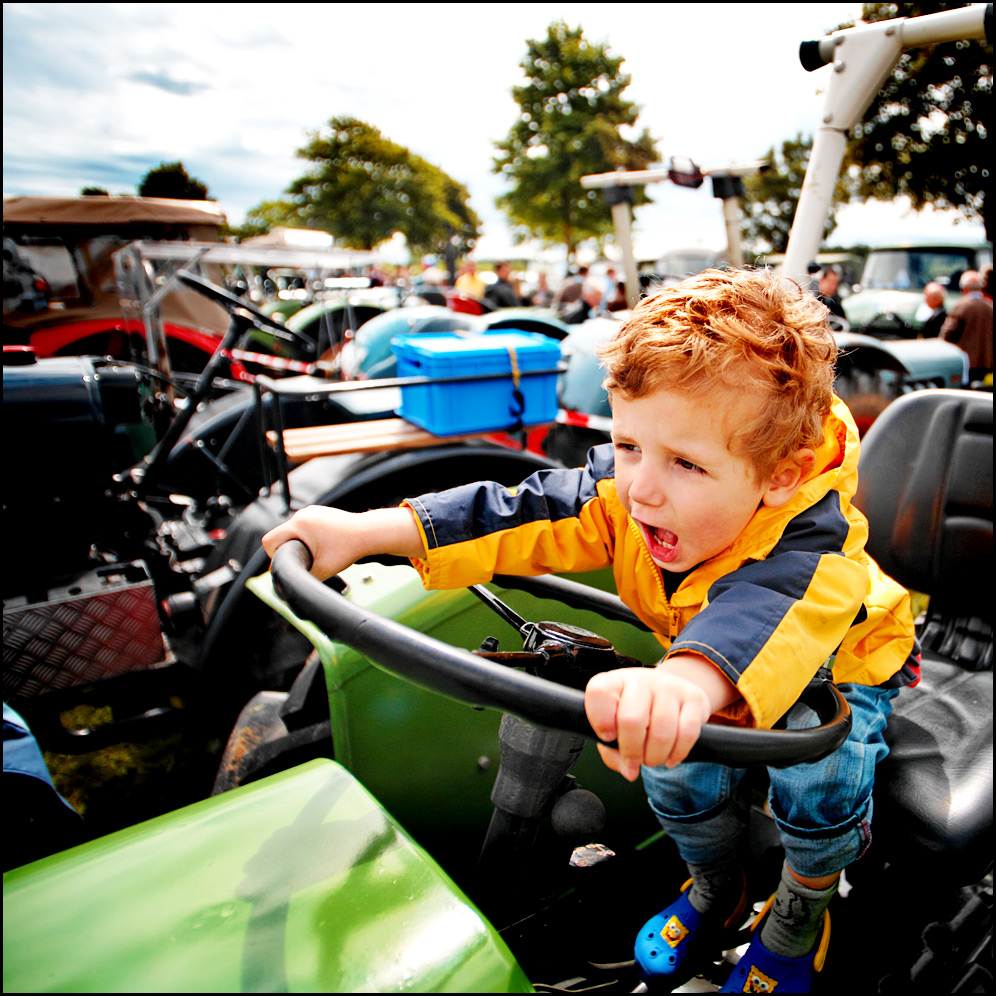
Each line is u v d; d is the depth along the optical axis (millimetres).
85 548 2023
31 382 1904
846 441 836
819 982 1164
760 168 3389
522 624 848
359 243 39438
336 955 593
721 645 626
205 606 2029
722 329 667
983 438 1541
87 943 593
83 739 1930
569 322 6469
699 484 693
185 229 5520
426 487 2240
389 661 586
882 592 997
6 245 5031
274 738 1449
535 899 1000
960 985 1271
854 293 6918
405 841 707
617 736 535
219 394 3822
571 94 27500
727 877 1104
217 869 669
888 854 1165
